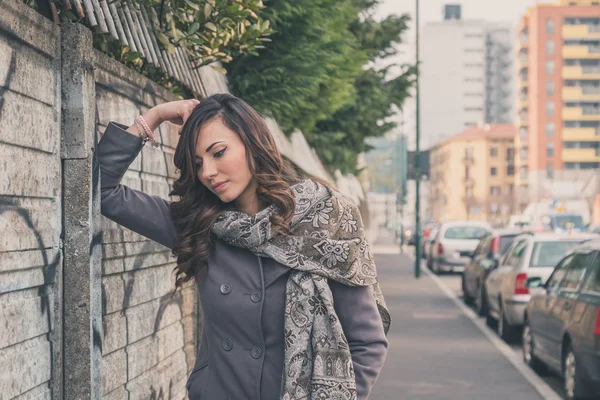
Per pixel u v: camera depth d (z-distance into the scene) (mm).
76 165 3225
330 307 2523
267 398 2562
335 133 17094
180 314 5090
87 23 3820
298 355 2512
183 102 2910
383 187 115375
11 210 2758
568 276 9359
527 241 12969
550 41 118625
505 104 187750
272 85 9031
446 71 184125
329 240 2551
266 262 2590
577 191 70375
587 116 118062
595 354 7738
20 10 2779
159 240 2807
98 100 3613
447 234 30406
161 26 4680
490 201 138000
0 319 2643
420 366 10820
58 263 3174
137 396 4090
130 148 2869
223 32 5047
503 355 11805
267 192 2559
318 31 9477
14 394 2742
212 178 2578
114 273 3822
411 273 31281
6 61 2723
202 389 2672
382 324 2650
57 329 3156
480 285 17094
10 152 2752
